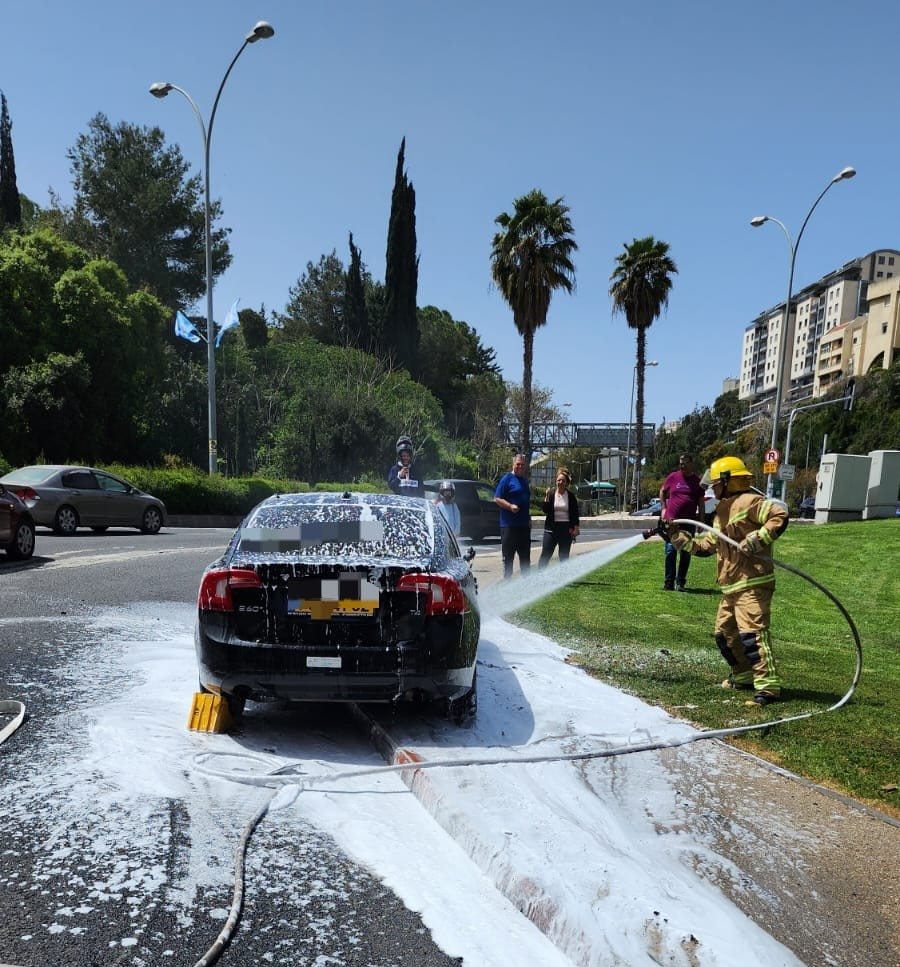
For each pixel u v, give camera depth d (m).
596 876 2.84
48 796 3.47
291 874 2.92
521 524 10.35
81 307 30.66
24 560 11.38
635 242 37.38
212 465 25.19
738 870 2.97
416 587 4.19
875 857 3.10
